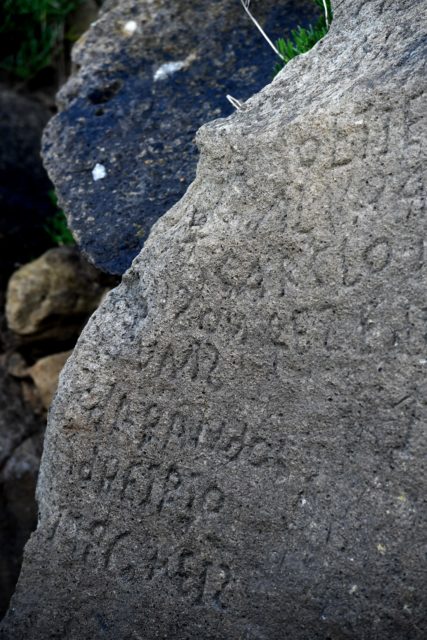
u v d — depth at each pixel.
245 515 2.23
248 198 2.24
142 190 3.20
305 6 3.49
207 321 2.27
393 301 2.06
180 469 2.31
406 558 2.04
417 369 2.04
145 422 2.33
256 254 2.22
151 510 2.34
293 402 2.18
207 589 2.28
